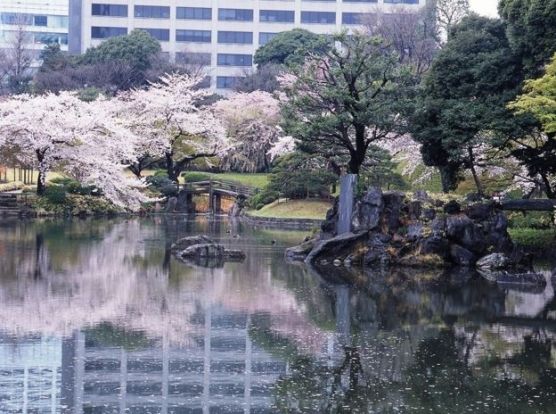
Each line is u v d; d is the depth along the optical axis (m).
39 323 18.78
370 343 17.88
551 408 13.51
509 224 37.44
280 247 38.28
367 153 42.03
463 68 34.84
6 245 34.94
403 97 35.75
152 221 54.44
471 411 13.32
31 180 62.28
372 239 31.88
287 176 58.34
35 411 12.87
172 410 13.18
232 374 15.26
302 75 36.19
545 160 33.78
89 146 54.41
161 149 66.00
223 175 74.81
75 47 112.06
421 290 25.42
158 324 19.16
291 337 18.28
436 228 31.20
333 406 13.50
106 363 15.68
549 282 27.64
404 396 14.06
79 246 35.59
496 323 20.28
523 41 32.03
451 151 34.00
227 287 25.14
